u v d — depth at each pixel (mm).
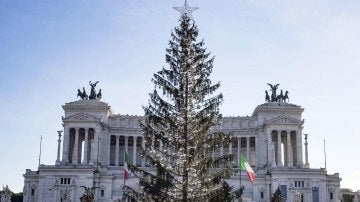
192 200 73812
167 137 79062
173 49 81625
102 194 171500
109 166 196375
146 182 74875
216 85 80062
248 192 173375
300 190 171375
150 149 80688
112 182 173000
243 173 175750
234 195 76562
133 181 172000
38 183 174750
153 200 75312
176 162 78312
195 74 80312
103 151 197125
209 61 81500
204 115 78062
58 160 188375
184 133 77688
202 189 74688
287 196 170500
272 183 172000
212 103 79062
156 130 79938
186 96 79250
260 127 197500
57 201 170000
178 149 77250
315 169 173000
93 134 194125
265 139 194375
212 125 78875
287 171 172500
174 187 75438
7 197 168125
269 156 188625
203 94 79438
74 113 198000
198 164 74812
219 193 73750
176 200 74062
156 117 78562
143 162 196000
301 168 175625
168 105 78875
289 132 191125
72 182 171625
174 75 80250
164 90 79938
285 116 191750
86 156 188375
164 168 75125
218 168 84438
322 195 171375
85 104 198250
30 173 177500
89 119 192125
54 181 171875
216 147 76812
